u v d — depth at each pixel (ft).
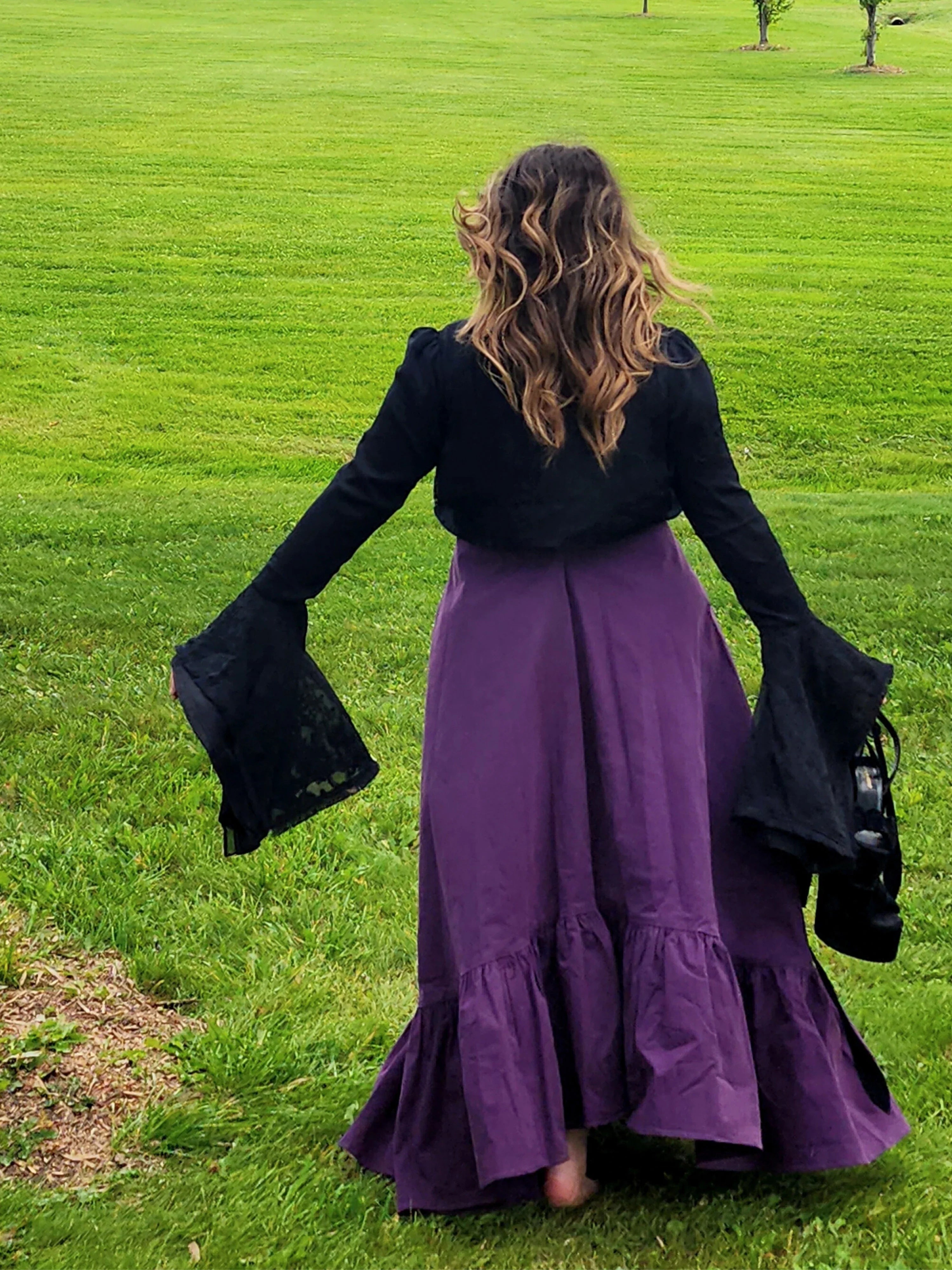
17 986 12.43
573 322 8.78
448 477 9.29
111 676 20.36
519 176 8.98
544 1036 9.07
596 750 9.36
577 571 9.41
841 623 22.93
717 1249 9.27
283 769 9.80
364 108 115.03
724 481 9.42
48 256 71.97
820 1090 9.46
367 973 13.03
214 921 13.70
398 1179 9.79
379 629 23.08
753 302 65.10
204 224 79.25
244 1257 9.25
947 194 88.43
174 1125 10.59
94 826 15.53
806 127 110.63
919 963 13.20
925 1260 9.02
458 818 9.23
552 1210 9.75
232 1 189.26
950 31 178.29
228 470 45.06
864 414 51.21
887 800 9.91
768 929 9.71
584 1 206.39
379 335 61.57
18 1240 9.40
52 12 169.58
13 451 46.14
